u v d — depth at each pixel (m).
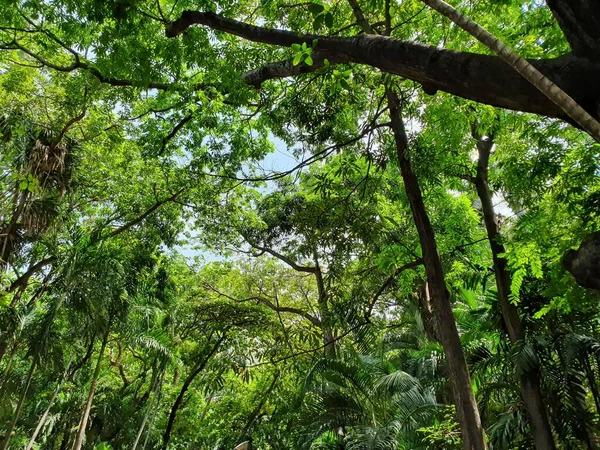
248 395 17.84
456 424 7.39
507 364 7.27
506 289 7.67
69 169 9.16
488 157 8.88
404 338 13.10
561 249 5.95
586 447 6.76
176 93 8.85
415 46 3.11
